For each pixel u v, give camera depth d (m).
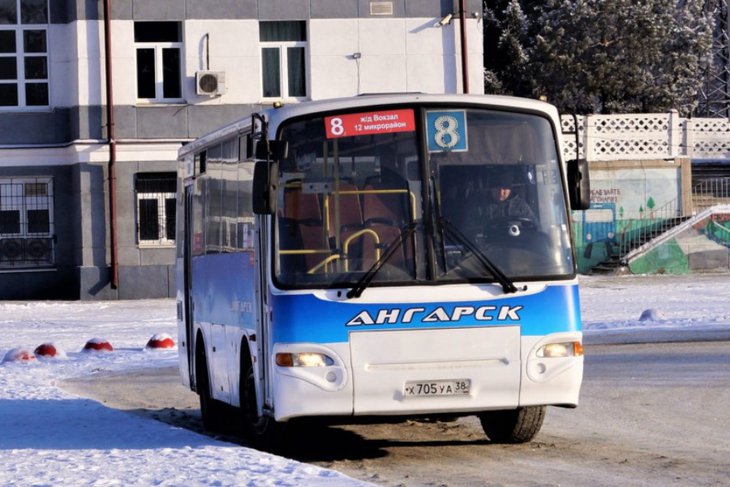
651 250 55.09
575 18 71.62
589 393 20.41
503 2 75.81
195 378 19.88
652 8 73.25
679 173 57.34
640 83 72.31
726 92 77.75
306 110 14.55
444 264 14.33
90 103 49.78
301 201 14.41
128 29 49.72
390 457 14.89
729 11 76.50
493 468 13.73
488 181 14.62
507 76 73.88
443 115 14.69
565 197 14.78
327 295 14.13
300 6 50.53
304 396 14.03
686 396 19.64
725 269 55.31
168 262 49.97
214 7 50.09
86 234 49.62
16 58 50.56
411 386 14.13
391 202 14.45
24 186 50.56
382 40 50.88
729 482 12.48
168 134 50.00
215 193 18.23
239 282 16.39
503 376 14.26
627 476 12.94
